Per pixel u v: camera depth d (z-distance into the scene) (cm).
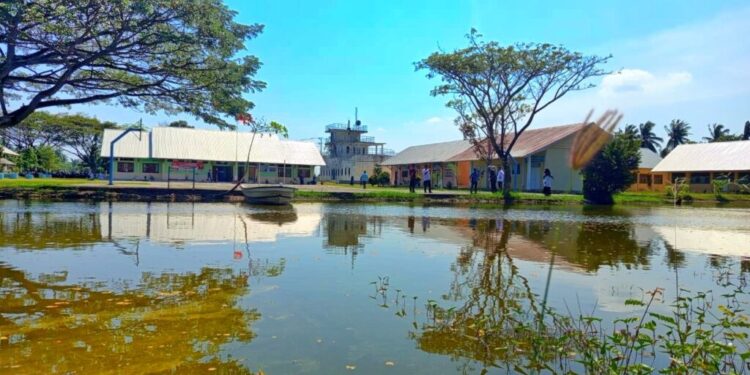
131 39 1220
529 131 4634
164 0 1101
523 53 2802
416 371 357
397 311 508
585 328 458
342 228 1314
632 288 634
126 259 777
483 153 3494
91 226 1230
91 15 1096
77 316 474
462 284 641
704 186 4619
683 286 652
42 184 2644
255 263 762
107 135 4662
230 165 4891
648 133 7625
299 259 805
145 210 1791
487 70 2880
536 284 649
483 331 448
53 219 1391
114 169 4547
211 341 412
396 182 6028
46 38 1156
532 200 2894
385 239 1094
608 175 2988
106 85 1414
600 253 936
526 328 440
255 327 449
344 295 569
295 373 351
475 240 1099
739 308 543
